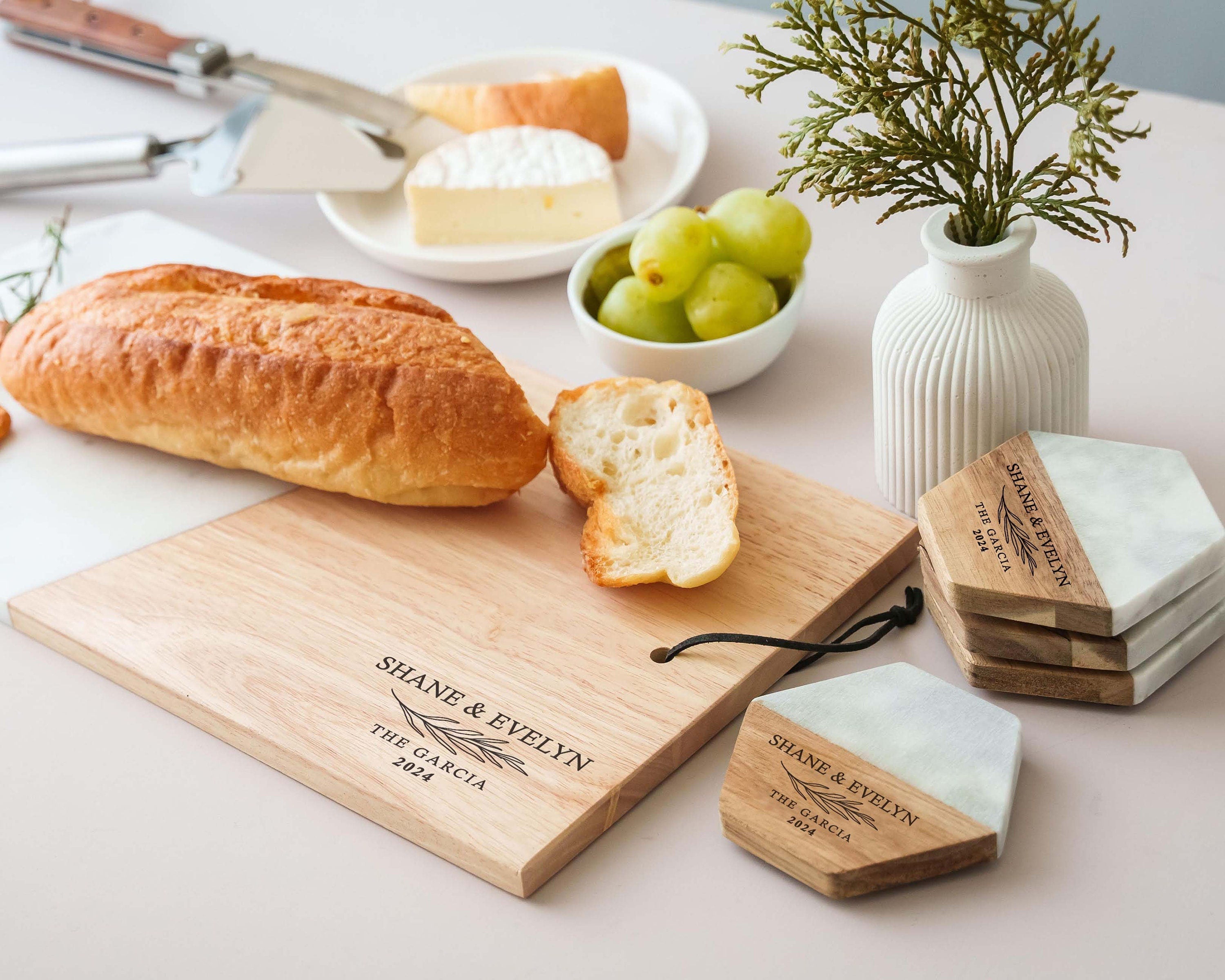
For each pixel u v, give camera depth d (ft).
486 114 4.16
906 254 3.73
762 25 5.02
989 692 2.43
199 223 4.21
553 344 3.56
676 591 2.68
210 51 4.48
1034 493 2.41
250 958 2.09
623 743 2.34
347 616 2.69
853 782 2.15
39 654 2.75
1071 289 3.46
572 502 3.01
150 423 3.06
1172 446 2.92
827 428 3.18
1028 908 2.05
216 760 2.46
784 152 2.42
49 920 2.17
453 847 2.19
